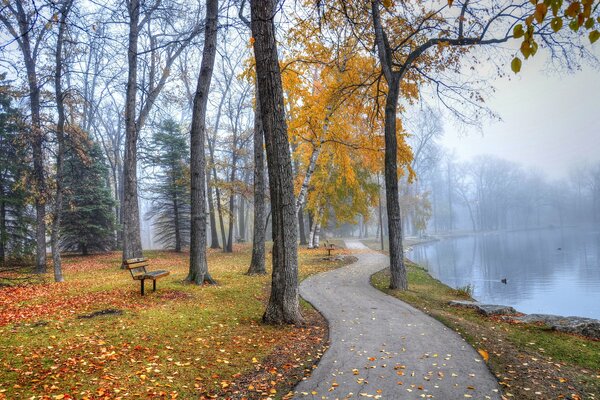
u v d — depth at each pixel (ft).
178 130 102.27
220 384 16.97
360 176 91.91
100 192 86.63
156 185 102.53
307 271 56.29
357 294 39.24
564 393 16.07
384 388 16.58
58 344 20.25
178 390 16.11
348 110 55.31
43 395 14.67
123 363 18.31
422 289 44.86
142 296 33.37
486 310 31.86
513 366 19.12
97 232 85.66
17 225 66.64
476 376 17.84
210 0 41.55
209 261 73.61
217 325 25.72
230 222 96.22
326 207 99.04
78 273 55.57
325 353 21.25
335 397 15.78
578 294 57.67
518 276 78.18
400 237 42.93
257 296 36.11
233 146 98.89
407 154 48.52
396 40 46.62
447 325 27.12
